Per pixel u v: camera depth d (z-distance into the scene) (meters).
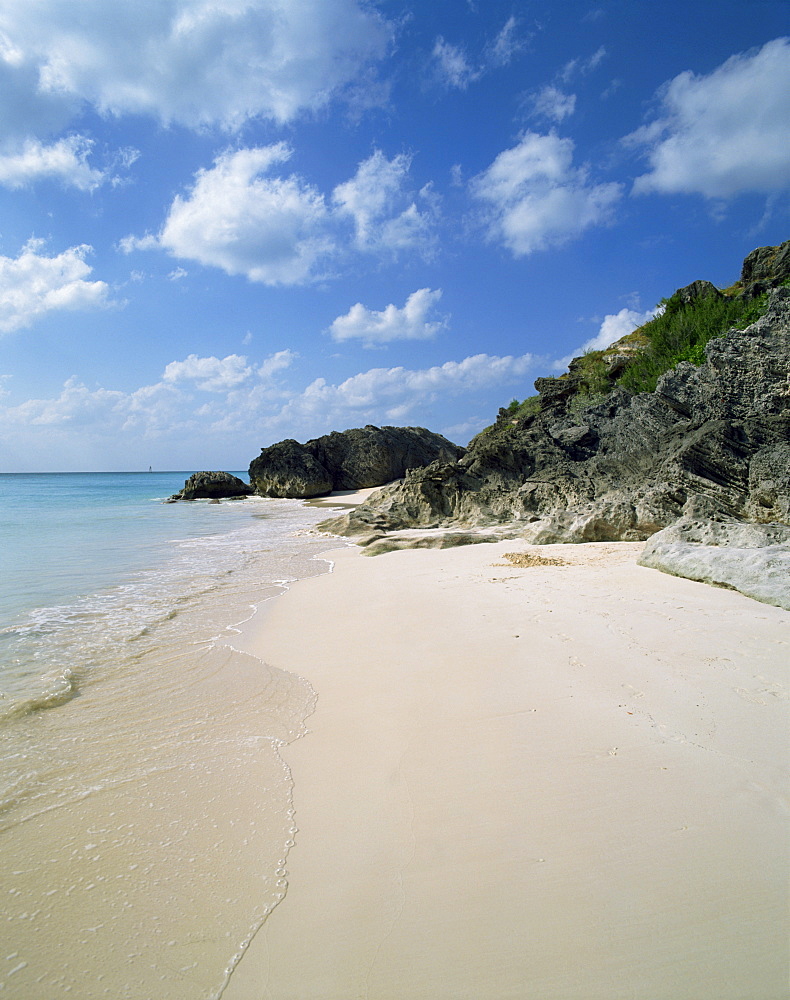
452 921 2.43
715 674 4.84
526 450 20.67
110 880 2.77
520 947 2.29
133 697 5.09
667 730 3.95
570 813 3.11
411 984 2.15
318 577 10.95
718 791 3.23
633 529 12.88
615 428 19.97
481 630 6.51
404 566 11.61
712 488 13.60
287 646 6.49
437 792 3.40
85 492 61.09
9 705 4.86
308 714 4.64
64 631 7.21
